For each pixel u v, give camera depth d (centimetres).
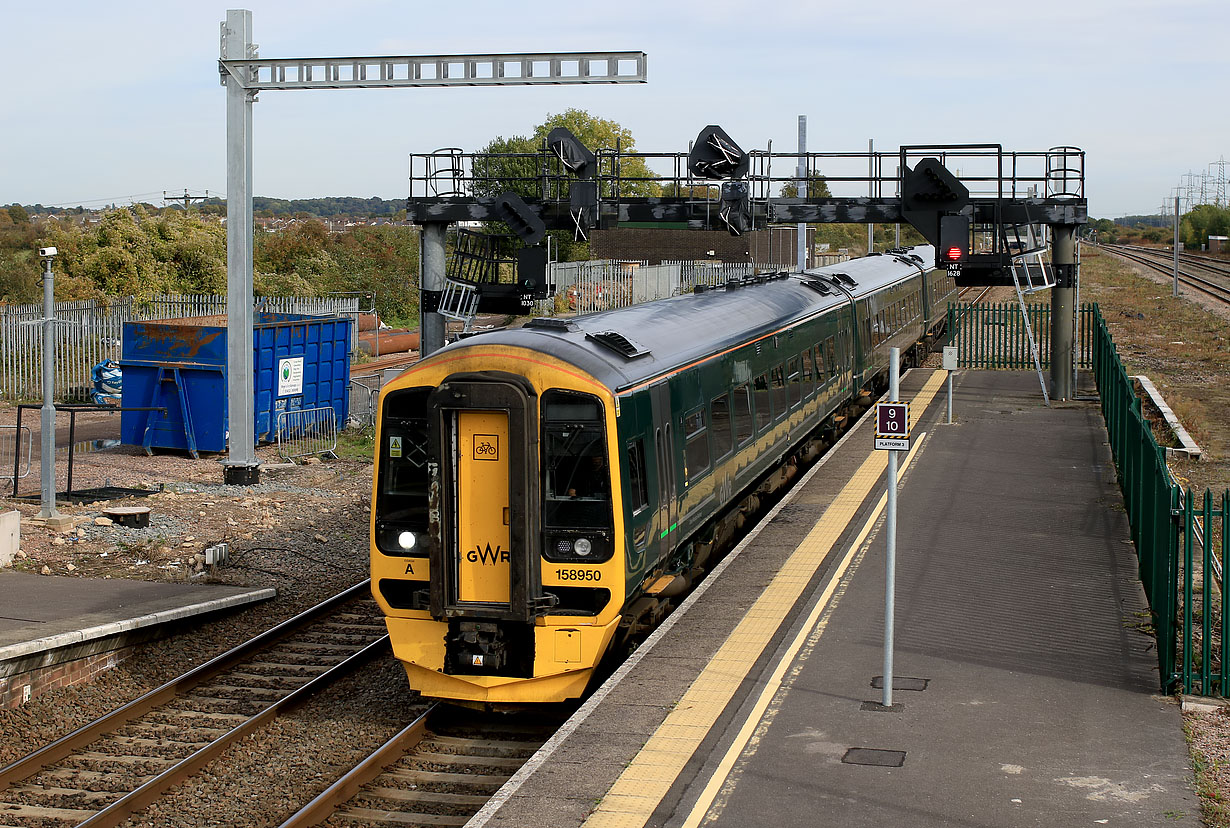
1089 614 1424
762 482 2145
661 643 1328
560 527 1247
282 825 1048
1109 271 11050
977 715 1117
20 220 13175
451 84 2353
